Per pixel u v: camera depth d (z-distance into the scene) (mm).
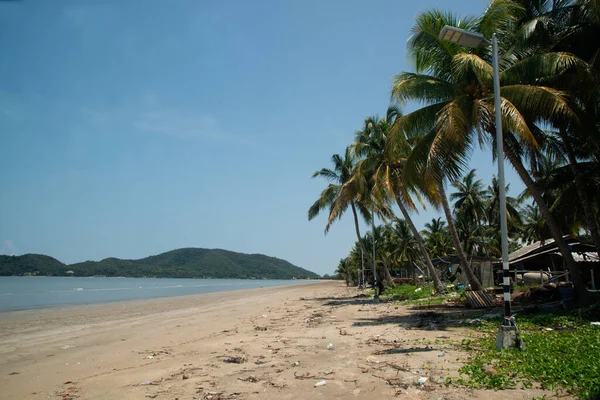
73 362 11344
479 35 10867
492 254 56531
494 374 7273
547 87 15750
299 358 9805
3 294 54875
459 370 7723
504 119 14672
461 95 16938
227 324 19250
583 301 15859
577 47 17156
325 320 18641
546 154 19625
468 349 9719
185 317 24188
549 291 20094
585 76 15211
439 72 18062
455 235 22469
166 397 7137
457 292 28500
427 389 6863
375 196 30797
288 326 17156
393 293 33625
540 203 17062
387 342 11391
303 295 49656
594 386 6281
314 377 7945
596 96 16547
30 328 20156
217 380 8047
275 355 10367
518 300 20266
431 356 9125
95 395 7527
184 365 9609
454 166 16188
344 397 6703
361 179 30359
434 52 17766
